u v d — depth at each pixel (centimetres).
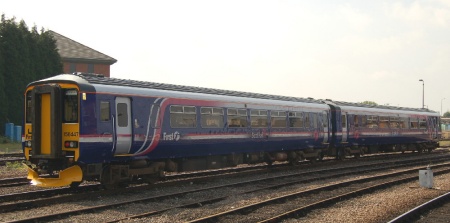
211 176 1705
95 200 1222
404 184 1644
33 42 4675
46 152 1298
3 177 1669
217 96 1739
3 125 4247
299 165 2252
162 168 1540
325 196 1348
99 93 1289
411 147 3341
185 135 1571
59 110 1263
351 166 2248
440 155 3278
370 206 1183
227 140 1769
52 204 1145
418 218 1049
